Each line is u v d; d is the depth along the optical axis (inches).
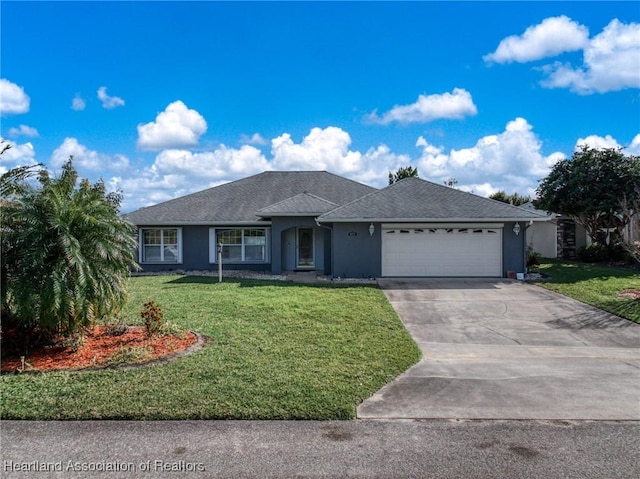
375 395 248.5
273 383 255.4
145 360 290.8
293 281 704.4
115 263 327.9
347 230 735.7
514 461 178.7
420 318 465.1
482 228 730.2
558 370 302.0
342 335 370.0
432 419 217.9
